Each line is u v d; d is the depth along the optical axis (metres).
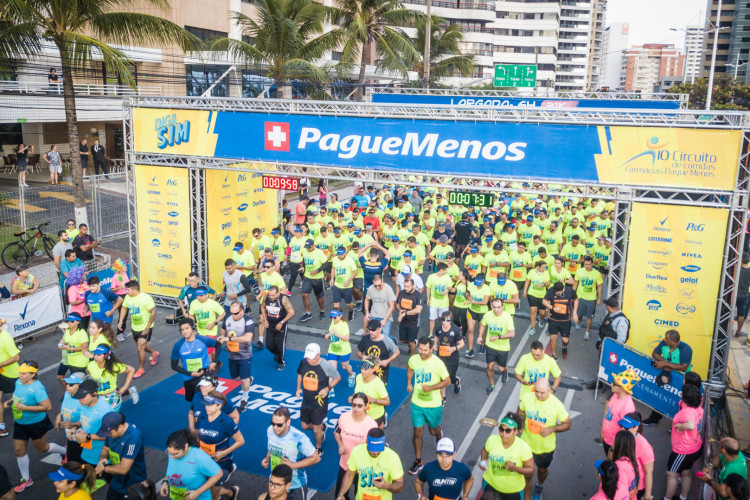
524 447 6.52
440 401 8.41
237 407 10.19
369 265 14.38
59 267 14.35
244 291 13.22
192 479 6.18
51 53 28.38
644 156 10.96
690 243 10.91
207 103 14.68
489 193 12.91
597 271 13.51
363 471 6.30
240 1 40.28
